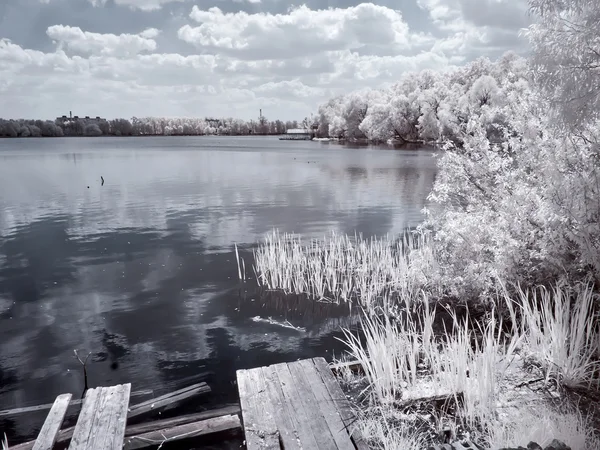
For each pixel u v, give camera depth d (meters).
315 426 5.26
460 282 9.84
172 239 18.00
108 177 40.72
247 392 5.95
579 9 6.94
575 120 7.13
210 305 11.20
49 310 11.12
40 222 21.50
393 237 17.62
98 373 8.14
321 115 151.50
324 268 13.03
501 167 9.92
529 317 7.05
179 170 47.25
